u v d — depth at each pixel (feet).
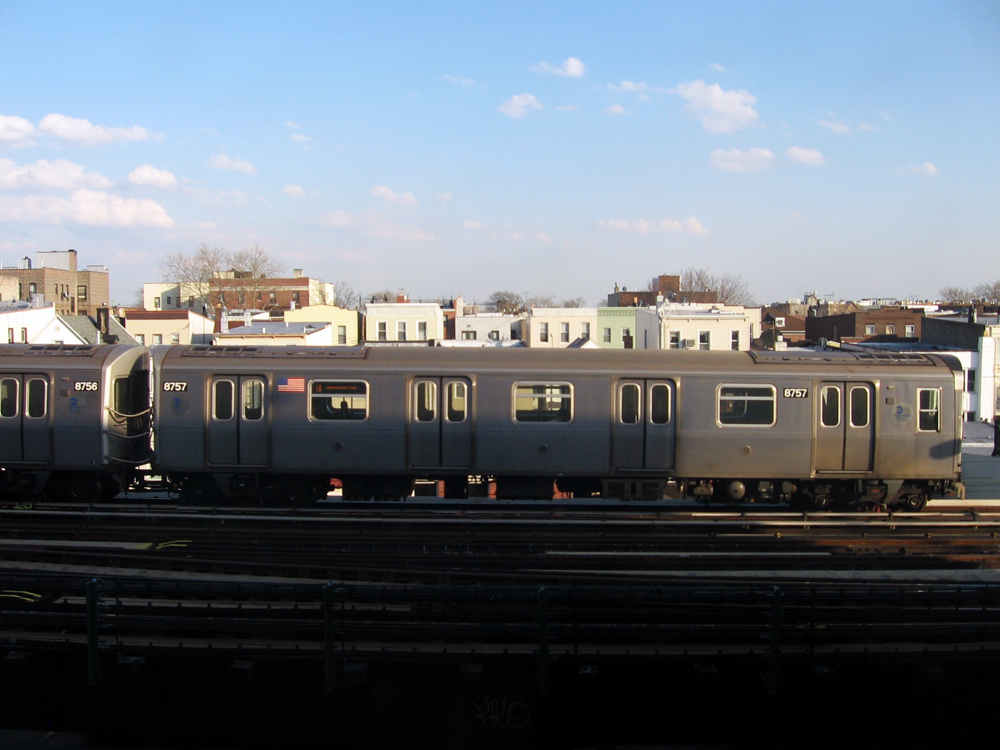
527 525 40.88
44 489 45.96
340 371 44.09
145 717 29.50
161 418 44.37
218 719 29.37
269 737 29.35
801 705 28.50
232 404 44.32
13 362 44.75
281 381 44.11
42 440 44.65
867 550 37.70
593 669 27.48
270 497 45.68
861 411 44.52
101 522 41.68
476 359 44.45
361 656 28.12
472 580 32.91
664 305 156.25
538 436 44.09
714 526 40.73
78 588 29.60
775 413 44.21
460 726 28.91
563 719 28.78
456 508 45.70
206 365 44.29
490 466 44.27
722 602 28.22
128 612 29.35
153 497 49.29
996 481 57.47
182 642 28.91
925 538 39.50
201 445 44.39
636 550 37.93
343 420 44.16
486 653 28.07
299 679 28.94
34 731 31.24
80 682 29.43
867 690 28.55
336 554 36.73
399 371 44.06
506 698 28.73
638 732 28.91
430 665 28.58
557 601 29.25
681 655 28.02
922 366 45.01
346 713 29.01
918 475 44.86
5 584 29.63
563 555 36.19
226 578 34.14
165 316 156.25
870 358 45.55
